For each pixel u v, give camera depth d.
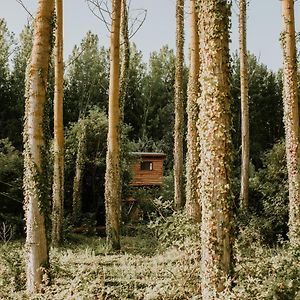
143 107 50.19
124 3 18.02
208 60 6.71
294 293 5.76
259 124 44.75
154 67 54.31
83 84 45.88
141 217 24.88
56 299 7.41
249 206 18.33
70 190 23.88
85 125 23.80
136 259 12.53
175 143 20.23
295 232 10.24
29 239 8.65
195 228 8.74
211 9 6.71
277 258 7.08
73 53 46.81
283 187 17.12
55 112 17.81
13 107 35.62
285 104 12.34
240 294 5.77
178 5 19.92
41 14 9.05
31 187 8.73
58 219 17.53
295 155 12.02
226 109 6.61
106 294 7.92
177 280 7.91
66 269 10.20
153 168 30.92
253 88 47.00
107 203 15.40
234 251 6.90
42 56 8.99
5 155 21.70
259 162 41.06
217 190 6.48
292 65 12.23
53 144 18.55
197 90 13.45
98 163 23.95
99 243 16.72
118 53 15.88
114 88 15.72
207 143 6.62
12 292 8.41
